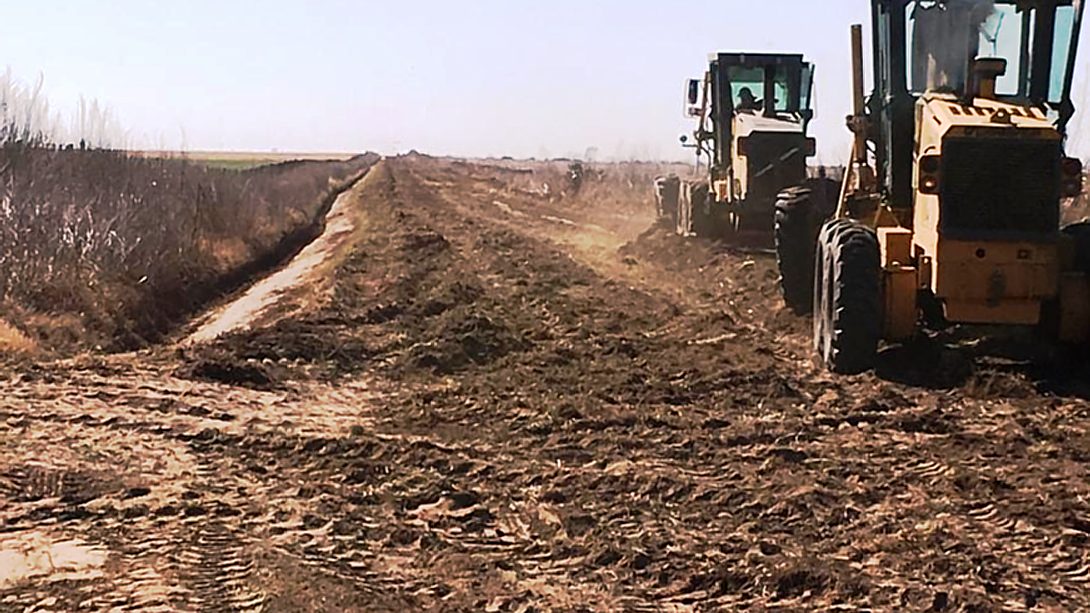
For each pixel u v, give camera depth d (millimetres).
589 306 16562
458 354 13203
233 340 13844
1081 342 11305
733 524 7332
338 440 9398
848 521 7348
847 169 13445
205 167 38594
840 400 10734
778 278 18141
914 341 12539
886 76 12414
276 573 6312
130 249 18438
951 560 6555
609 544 6883
